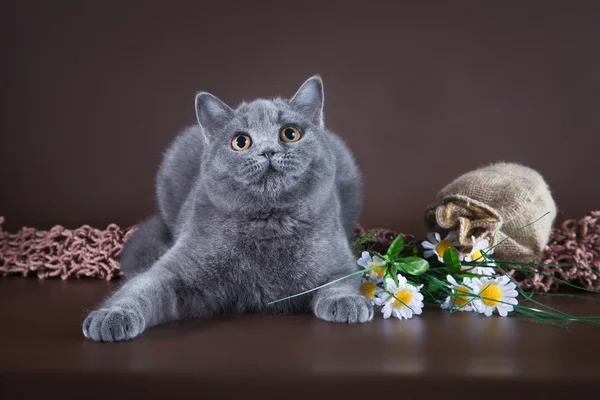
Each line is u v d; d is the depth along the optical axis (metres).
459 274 0.86
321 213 0.80
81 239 1.20
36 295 1.00
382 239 1.06
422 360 0.65
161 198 0.99
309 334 0.73
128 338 0.71
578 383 0.59
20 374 0.61
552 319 0.81
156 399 0.60
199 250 0.79
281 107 0.79
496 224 0.92
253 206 0.76
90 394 0.61
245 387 0.60
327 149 0.79
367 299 0.80
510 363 0.64
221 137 0.78
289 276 0.80
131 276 0.88
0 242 1.25
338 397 0.60
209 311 0.82
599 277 1.03
